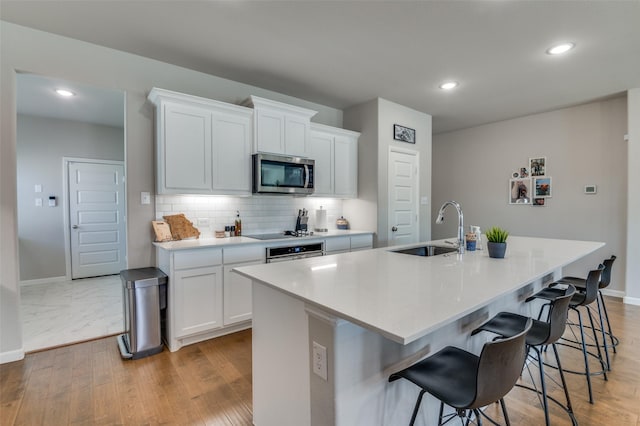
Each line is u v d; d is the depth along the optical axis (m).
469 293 1.37
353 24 2.45
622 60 3.03
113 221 5.39
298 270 1.82
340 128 4.54
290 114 3.57
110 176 5.35
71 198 5.03
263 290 1.68
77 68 2.70
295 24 2.45
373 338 1.32
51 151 4.85
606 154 4.21
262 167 3.29
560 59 3.02
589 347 2.73
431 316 1.10
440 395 1.13
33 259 4.75
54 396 2.04
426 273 1.75
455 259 2.19
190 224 3.21
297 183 3.58
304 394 1.39
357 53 2.92
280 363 1.55
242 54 2.94
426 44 2.75
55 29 2.54
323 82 3.60
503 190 5.18
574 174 4.47
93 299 4.02
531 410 1.92
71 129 4.99
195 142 2.99
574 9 2.24
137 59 2.97
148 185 3.04
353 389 1.25
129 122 2.95
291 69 3.25
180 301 2.67
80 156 5.07
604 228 4.25
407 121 4.51
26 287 4.59
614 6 2.20
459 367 1.32
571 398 2.03
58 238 4.93
